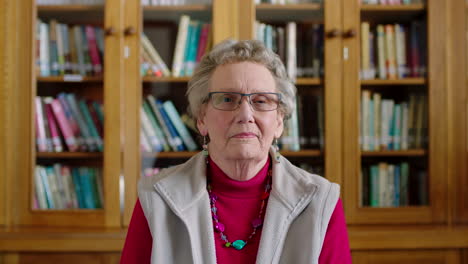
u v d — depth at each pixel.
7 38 2.07
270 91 1.10
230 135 1.08
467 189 2.11
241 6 2.11
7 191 2.07
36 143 2.11
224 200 1.12
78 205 2.10
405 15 2.13
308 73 2.13
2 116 2.06
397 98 2.13
